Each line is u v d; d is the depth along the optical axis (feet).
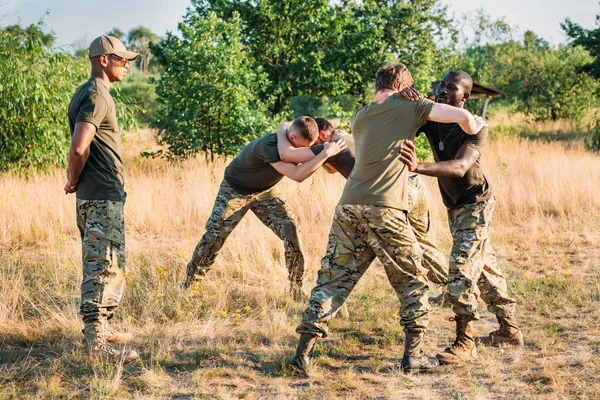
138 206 27.99
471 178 13.05
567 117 97.04
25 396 11.51
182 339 14.75
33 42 42.37
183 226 26.91
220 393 11.69
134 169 44.09
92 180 13.37
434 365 12.91
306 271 20.31
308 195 28.78
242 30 54.24
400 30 63.26
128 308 16.55
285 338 14.88
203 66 45.73
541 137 80.12
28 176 39.06
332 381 12.39
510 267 21.03
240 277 19.63
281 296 17.71
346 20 54.95
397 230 12.25
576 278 19.35
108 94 13.51
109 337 14.23
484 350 13.75
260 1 52.21
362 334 15.15
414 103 12.11
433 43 65.10
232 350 14.06
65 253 21.16
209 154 47.52
